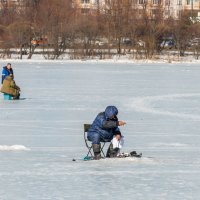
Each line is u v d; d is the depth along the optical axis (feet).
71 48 613.93
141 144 164.86
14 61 560.20
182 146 162.40
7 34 605.73
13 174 128.57
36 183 121.29
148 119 214.07
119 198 111.04
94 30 613.52
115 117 140.46
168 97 286.46
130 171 130.93
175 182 122.52
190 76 419.95
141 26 640.99
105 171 131.03
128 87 335.47
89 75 418.72
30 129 190.39
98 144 140.77
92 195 112.98
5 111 232.73
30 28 603.26
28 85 342.03
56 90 315.78
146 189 117.19
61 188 117.60
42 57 615.98
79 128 192.65
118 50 638.94
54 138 174.09
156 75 426.51
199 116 222.69
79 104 256.93
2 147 157.79
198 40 638.94
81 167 134.62
